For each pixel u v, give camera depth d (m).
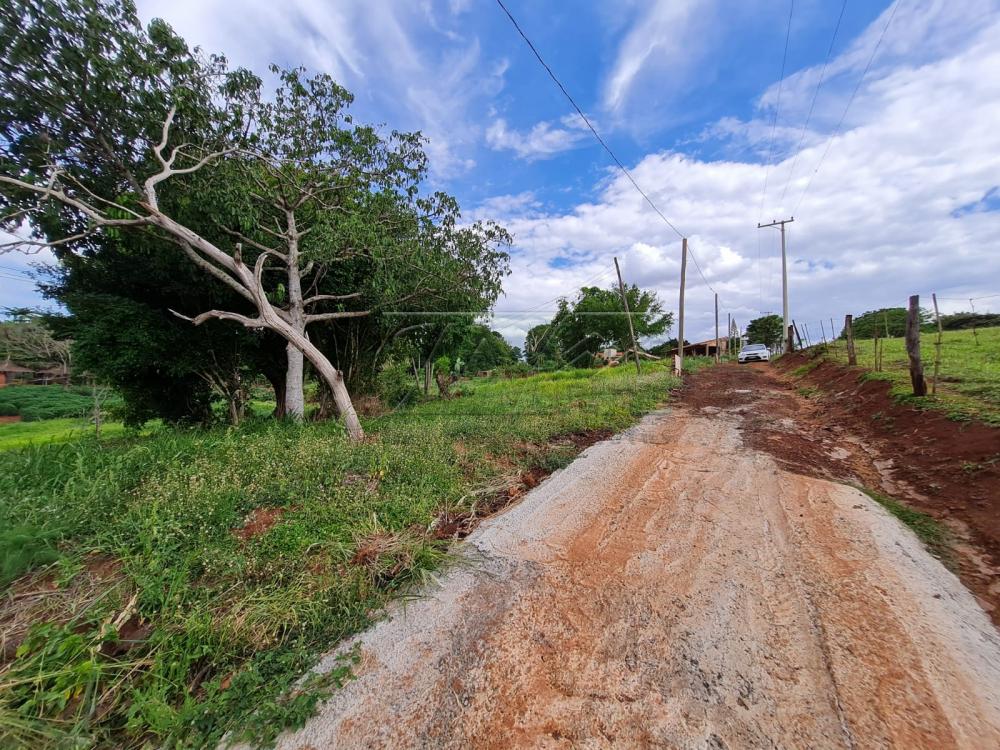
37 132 6.41
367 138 8.57
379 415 9.56
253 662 2.10
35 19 5.57
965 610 2.33
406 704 1.87
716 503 3.83
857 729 1.66
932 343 12.09
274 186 8.70
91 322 7.60
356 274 10.36
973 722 1.67
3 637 2.21
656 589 2.60
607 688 1.91
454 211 9.60
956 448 4.14
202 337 9.06
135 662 2.02
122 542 3.00
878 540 3.04
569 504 3.91
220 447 5.21
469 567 2.91
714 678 1.93
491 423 6.48
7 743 1.68
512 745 1.67
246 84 7.65
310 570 2.79
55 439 6.50
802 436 5.97
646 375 12.73
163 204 7.80
